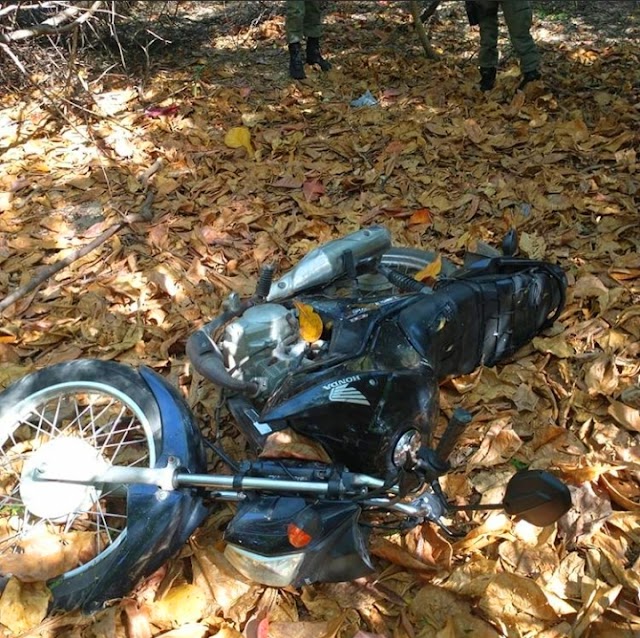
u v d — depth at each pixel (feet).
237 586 7.58
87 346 11.11
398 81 20.44
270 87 20.56
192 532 7.37
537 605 7.14
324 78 20.95
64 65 20.54
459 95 18.90
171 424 7.84
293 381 7.84
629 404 9.46
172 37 24.14
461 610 7.26
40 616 7.07
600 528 7.95
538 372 10.08
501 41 22.63
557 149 15.48
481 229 13.23
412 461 7.29
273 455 7.34
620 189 13.91
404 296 9.04
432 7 23.29
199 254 13.33
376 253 10.27
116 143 17.15
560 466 8.49
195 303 11.93
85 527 8.32
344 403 7.33
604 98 17.72
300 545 6.42
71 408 9.86
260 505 7.07
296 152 16.70
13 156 17.11
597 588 7.20
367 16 26.21
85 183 15.74
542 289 10.26
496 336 9.85
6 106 19.62
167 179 15.69
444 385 9.99
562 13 24.47
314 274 9.70
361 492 6.99
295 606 7.46
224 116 18.75
